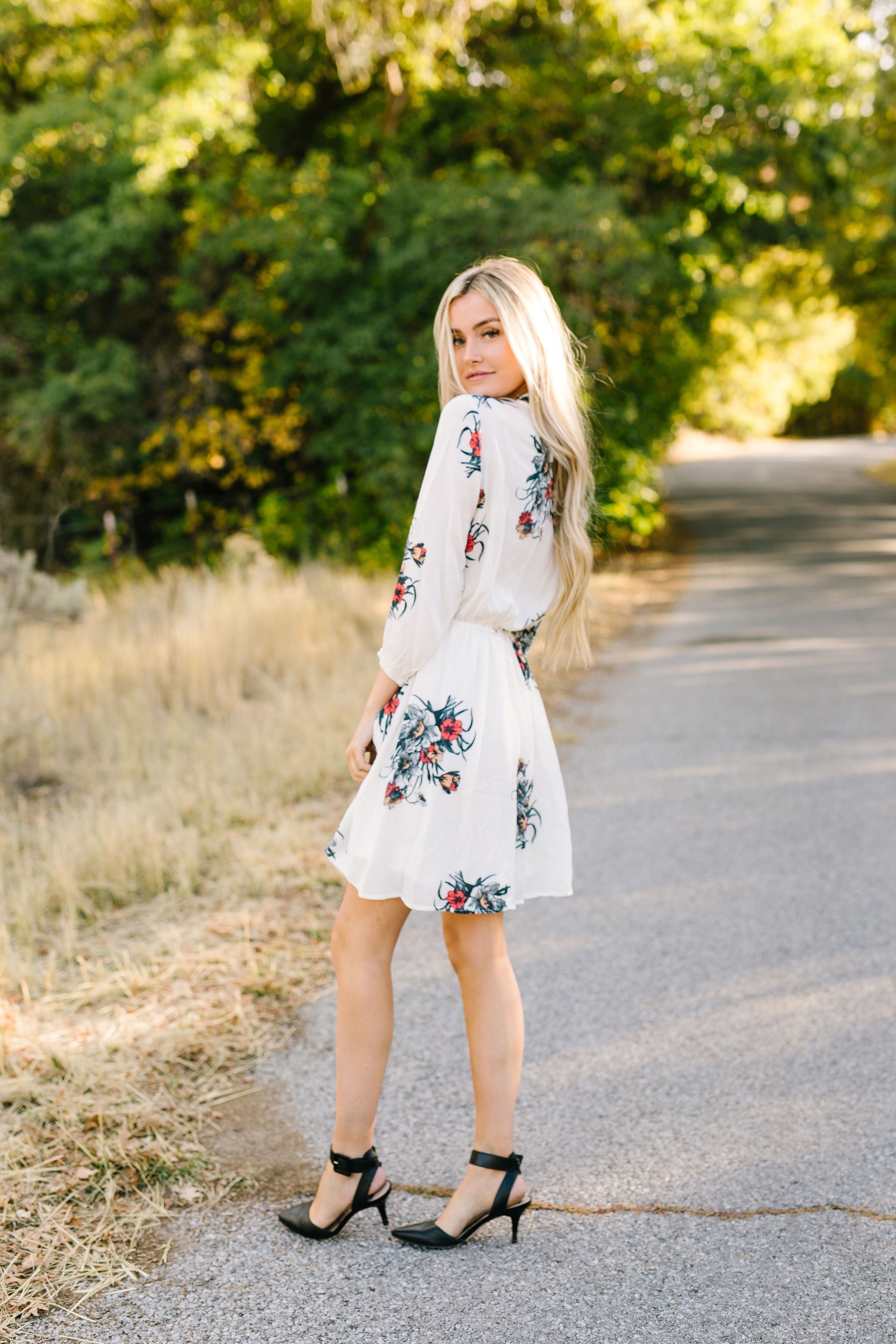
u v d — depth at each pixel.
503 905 2.03
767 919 3.64
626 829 4.60
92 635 6.87
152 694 6.14
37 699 5.58
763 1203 2.21
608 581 13.65
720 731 6.21
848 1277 1.99
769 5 12.06
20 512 12.69
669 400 16.36
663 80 12.42
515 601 2.09
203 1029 2.88
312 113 13.78
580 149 13.72
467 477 1.98
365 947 2.13
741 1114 2.54
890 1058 2.77
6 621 5.81
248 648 6.96
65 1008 2.97
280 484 14.09
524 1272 2.03
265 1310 1.93
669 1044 2.87
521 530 2.06
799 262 18.75
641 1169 2.34
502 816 2.04
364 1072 2.11
